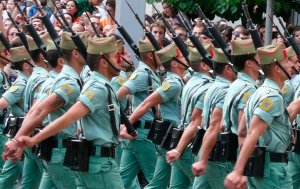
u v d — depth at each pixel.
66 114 15.88
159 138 20.09
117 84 22.06
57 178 18.08
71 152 16.34
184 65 20.00
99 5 28.70
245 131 16.00
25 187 20.03
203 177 18.05
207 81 18.62
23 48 21.08
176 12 25.64
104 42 16.33
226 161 17.03
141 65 21.41
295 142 18.70
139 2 24.45
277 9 24.48
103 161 16.28
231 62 17.09
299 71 19.00
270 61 15.61
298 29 22.70
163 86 19.84
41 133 15.96
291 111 16.58
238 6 24.72
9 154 15.98
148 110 20.39
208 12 25.84
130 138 17.95
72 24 27.95
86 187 16.53
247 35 22.66
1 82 22.86
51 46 18.38
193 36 19.02
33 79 20.08
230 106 16.77
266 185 15.71
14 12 28.08
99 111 16.16
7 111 22.33
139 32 24.42
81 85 17.00
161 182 20.36
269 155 15.66
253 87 16.59
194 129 18.38
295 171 19.02
